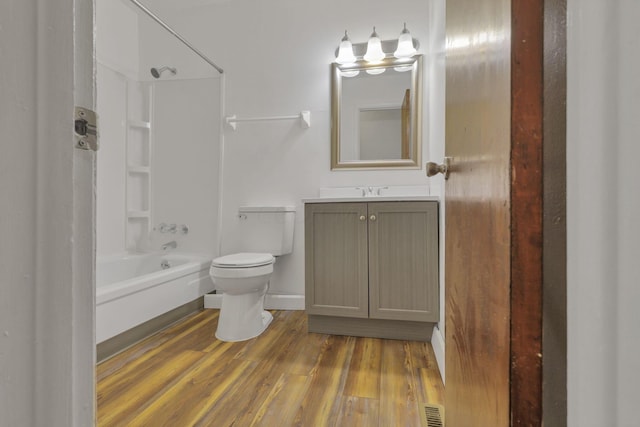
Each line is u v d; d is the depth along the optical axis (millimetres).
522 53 352
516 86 355
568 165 293
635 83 225
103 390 1292
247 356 1592
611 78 240
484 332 493
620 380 233
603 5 245
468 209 609
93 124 415
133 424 1089
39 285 341
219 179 2545
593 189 256
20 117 331
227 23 2555
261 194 2494
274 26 2477
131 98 2646
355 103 2340
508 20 377
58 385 354
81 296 395
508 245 379
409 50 2184
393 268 1760
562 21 323
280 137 2467
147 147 2705
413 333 1786
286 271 2416
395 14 2285
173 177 2664
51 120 351
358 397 1238
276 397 1240
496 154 430
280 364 1507
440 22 1638
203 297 2383
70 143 367
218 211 2551
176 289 2076
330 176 2383
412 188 2229
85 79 407
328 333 1893
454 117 754
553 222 337
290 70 2451
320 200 1854
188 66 2625
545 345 343
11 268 325
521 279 357
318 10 2402
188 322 2088
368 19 2322
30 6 339
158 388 1305
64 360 361
